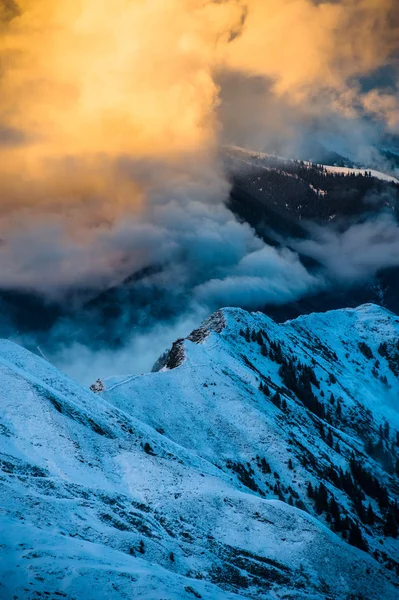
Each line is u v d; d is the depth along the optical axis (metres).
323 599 109.69
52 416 137.62
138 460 136.38
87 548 91.31
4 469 116.88
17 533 90.06
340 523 163.75
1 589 76.88
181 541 112.75
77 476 123.81
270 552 119.19
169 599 81.12
